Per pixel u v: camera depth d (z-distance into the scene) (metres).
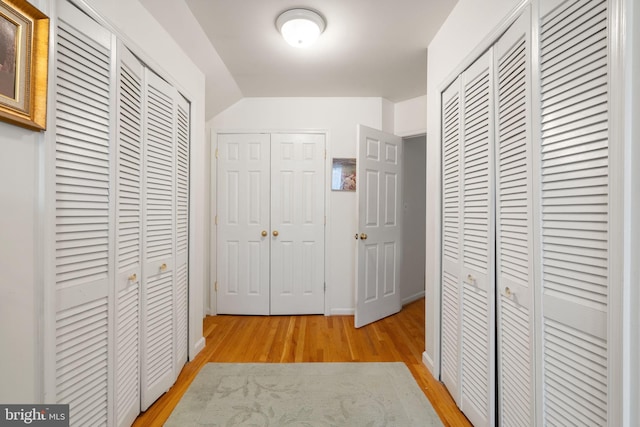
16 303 0.90
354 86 2.82
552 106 0.98
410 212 3.64
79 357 1.12
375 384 1.81
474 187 1.47
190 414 1.53
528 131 1.07
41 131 0.96
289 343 2.40
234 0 1.65
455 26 1.68
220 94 2.77
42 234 0.97
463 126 1.57
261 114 3.08
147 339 1.55
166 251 1.73
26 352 0.93
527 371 1.09
